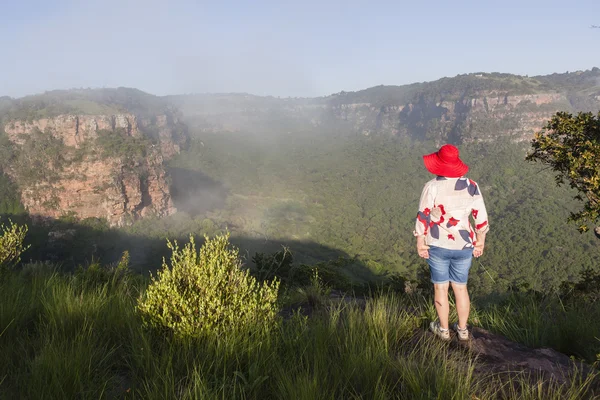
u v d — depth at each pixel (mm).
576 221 5465
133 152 122125
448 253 3330
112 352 2943
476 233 3398
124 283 4996
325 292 5543
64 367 2521
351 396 2424
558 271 95750
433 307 4219
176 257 3609
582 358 3439
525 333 3893
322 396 2344
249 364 2750
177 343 3035
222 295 3367
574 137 5730
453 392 2414
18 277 5430
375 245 139000
